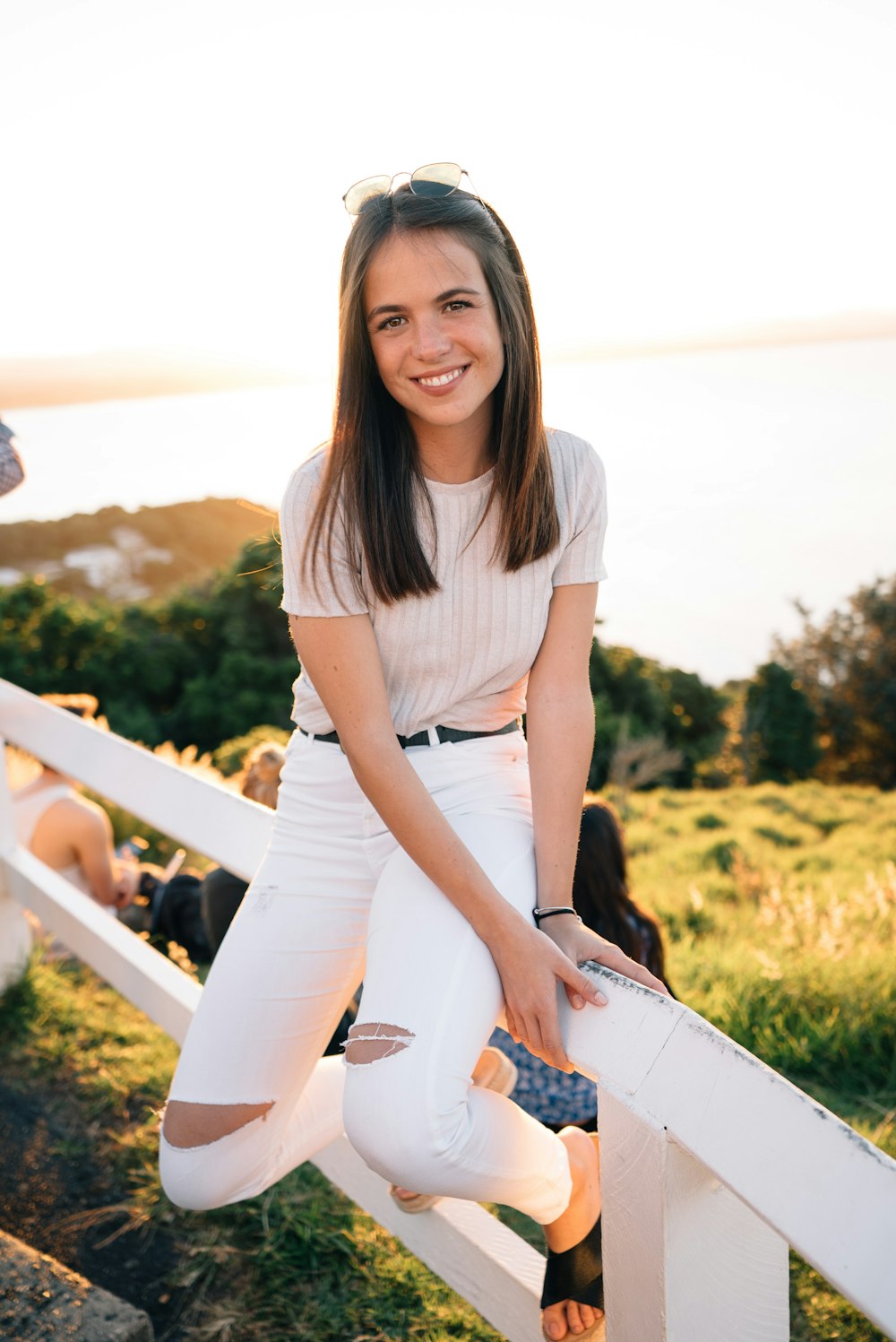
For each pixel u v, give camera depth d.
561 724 1.54
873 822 11.42
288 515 1.47
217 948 2.70
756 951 3.40
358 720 1.46
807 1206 0.94
